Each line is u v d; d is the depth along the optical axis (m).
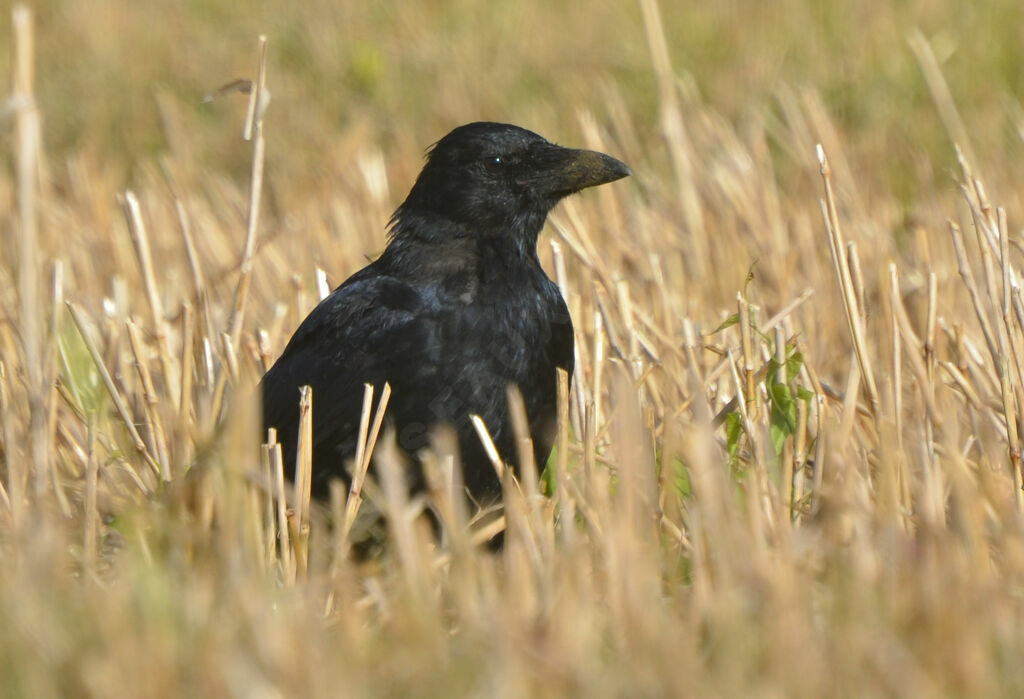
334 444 9.82
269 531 8.75
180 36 25.33
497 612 6.68
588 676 6.17
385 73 23.12
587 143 17.11
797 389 9.81
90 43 24.94
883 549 7.29
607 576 7.29
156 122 22.64
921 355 10.45
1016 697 6.23
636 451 7.75
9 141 21.97
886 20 22.78
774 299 13.80
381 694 6.32
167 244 16.20
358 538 9.48
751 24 23.30
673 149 14.72
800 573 7.20
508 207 10.10
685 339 10.68
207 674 6.21
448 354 9.65
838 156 16.92
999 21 22.58
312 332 10.10
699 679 6.23
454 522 7.77
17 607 6.67
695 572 7.53
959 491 7.64
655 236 15.24
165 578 7.09
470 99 22.12
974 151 18.73
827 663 6.29
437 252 10.03
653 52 14.80
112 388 10.47
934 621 6.43
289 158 21.08
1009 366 9.87
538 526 8.17
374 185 17.05
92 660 6.34
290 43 24.59
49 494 9.58
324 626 7.48
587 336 12.11
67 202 18.64
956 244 10.28
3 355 11.51
